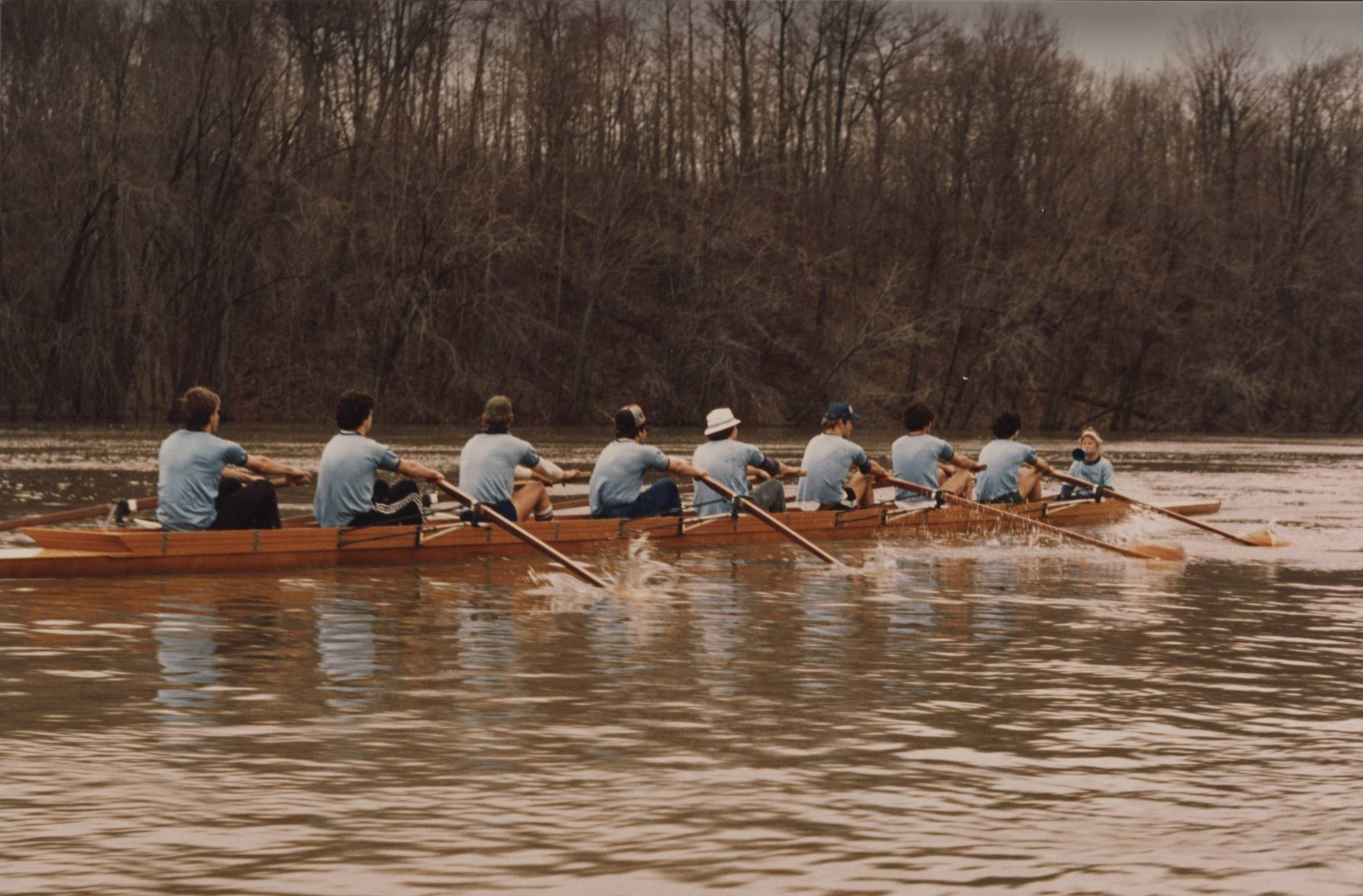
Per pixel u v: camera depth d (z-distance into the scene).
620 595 11.35
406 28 54.47
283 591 11.12
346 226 50.41
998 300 59.91
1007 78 62.44
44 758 6.02
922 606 10.91
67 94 47.53
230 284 49.84
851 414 16.62
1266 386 62.12
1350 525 19.33
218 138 49.25
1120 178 63.50
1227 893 4.61
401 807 5.40
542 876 4.70
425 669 8.06
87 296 47.50
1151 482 29.33
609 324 56.69
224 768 5.90
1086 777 5.95
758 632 9.53
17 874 4.64
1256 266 64.38
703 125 59.53
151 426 43.69
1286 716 7.15
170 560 11.68
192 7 49.41
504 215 51.88
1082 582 12.70
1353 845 5.10
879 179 64.88
